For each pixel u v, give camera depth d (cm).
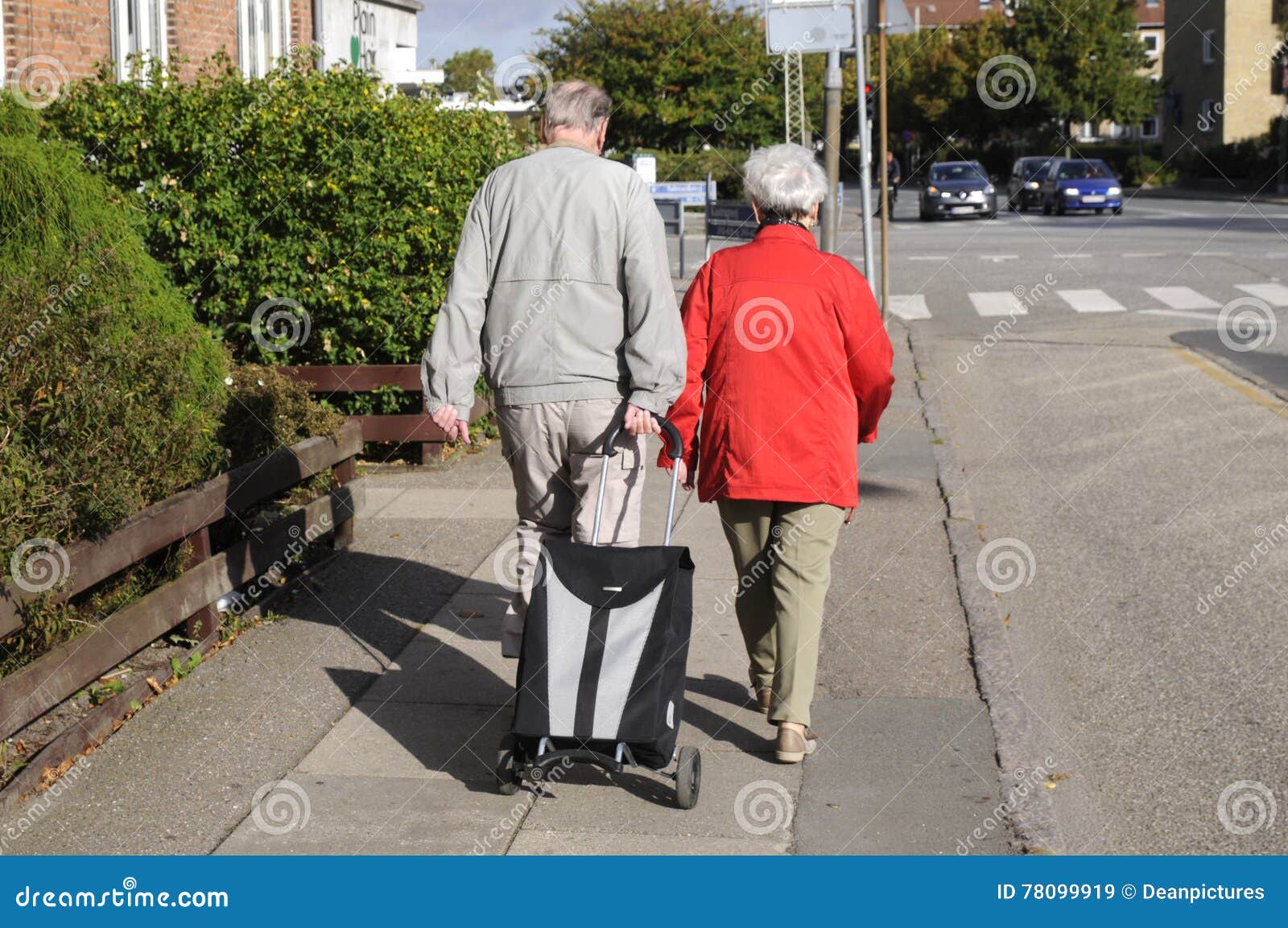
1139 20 8556
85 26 1279
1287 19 5241
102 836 404
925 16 7244
